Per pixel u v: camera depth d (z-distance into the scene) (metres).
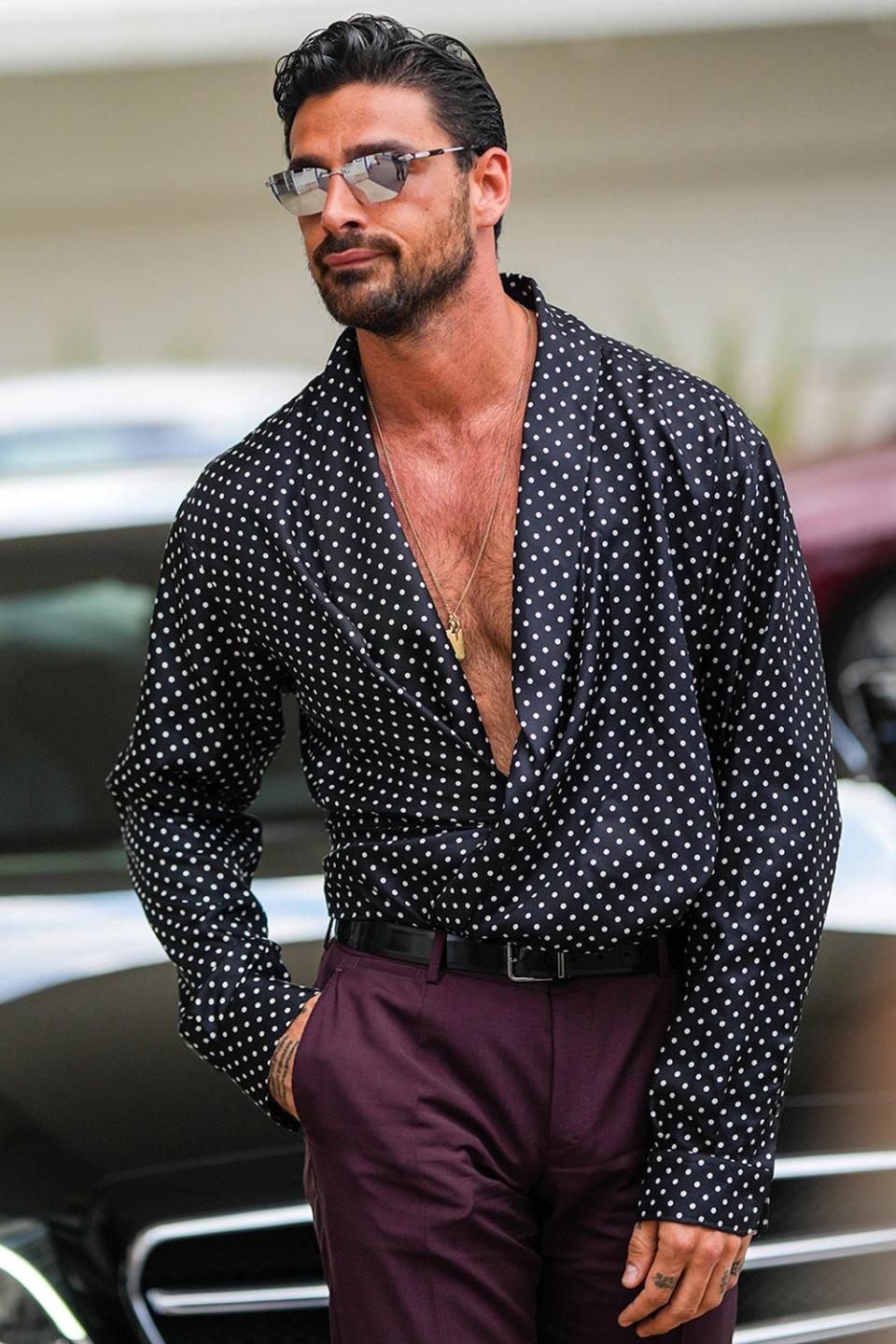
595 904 5.90
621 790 5.95
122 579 10.14
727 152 35.84
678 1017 5.98
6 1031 7.66
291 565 6.20
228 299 35.69
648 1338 6.12
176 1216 6.62
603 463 6.04
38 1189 6.75
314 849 8.88
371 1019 6.06
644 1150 6.04
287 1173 6.74
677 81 35.56
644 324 36.16
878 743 9.86
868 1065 7.14
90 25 32.38
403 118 5.91
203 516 6.39
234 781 6.73
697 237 36.09
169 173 35.22
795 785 5.98
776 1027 5.96
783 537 6.06
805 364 36.06
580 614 5.97
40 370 35.47
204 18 32.03
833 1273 6.99
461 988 6.02
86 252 35.44
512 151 35.66
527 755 5.86
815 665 6.14
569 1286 6.18
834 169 36.06
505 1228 6.03
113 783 6.73
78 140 34.97
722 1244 5.88
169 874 6.58
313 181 5.91
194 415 13.83
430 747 6.08
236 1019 6.27
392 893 6.09
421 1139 5.95
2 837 9.29
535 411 6.06
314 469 6.28
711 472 6.02
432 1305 5.96
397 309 5.93
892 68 35.69
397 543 6.12
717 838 5.97
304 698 6.37
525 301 6.42
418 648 6.09
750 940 5.92
